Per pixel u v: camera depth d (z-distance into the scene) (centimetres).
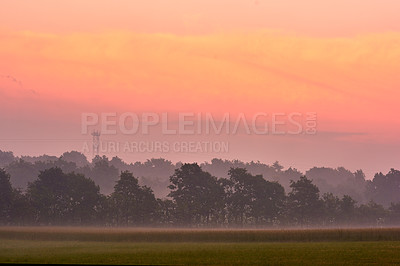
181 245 13362
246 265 8912
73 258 9969
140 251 11569
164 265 8881
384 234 14475
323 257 10012
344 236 14500
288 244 13350
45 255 10675
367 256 10138
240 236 14862
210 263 9200
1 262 9350
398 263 9094
